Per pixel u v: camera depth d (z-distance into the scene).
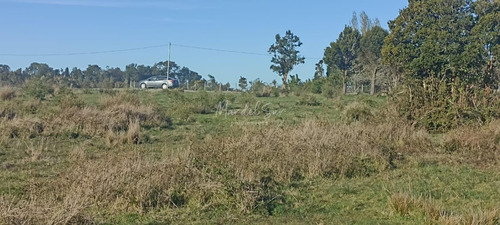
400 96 17.45
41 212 6.64
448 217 7.22
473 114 15.85
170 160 9.65
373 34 44.69
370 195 8.96
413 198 8.07
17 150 12.53
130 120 16.23
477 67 21.67
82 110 16.64
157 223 7.27
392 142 13.66
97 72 64.75
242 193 8.18
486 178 10.40
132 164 9.09
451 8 31.78
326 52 50.94
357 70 48.91
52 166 10.88
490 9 31.59
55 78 43.22
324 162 10.65
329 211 8.09
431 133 16.17
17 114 17.20
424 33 31.64
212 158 10.32
